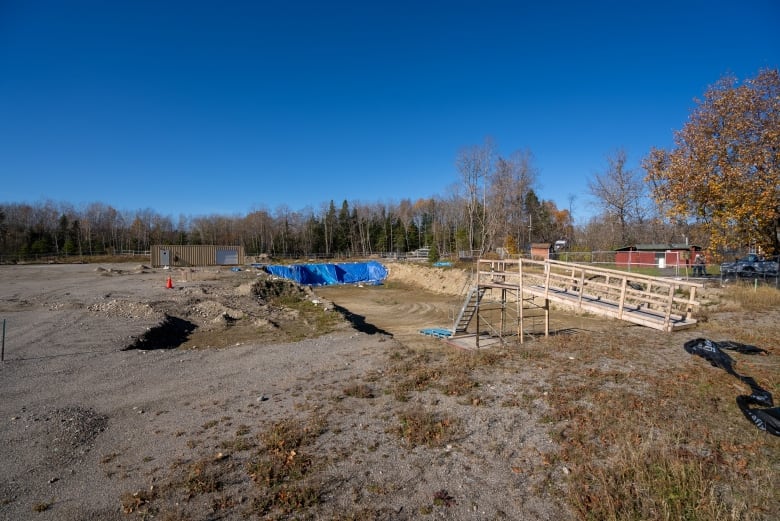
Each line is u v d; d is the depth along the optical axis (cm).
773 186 1894
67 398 854
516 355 1130
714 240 2169
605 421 677
